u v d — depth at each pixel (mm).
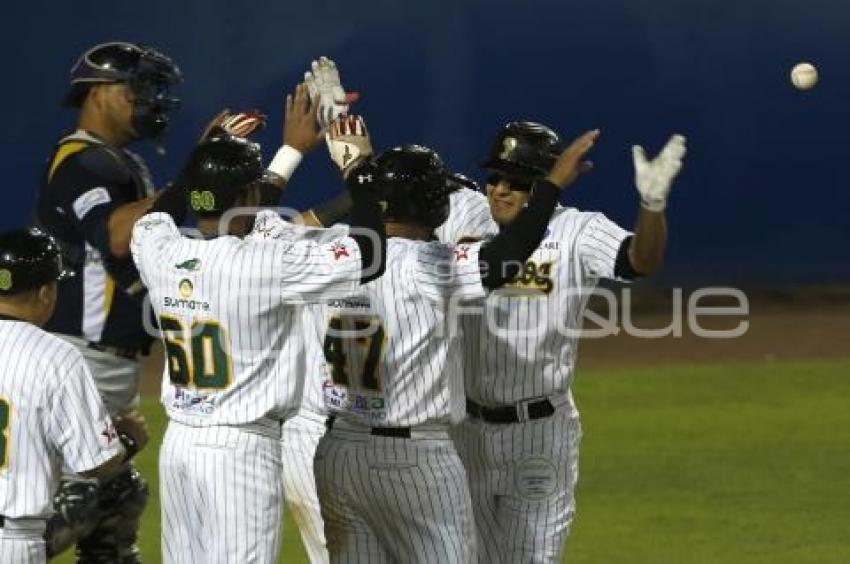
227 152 24453
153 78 30688
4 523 22438
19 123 70375
